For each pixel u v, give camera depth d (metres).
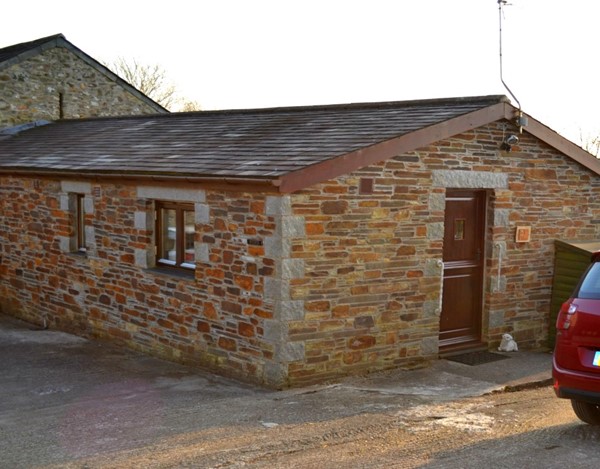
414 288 9.61
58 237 12.55
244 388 8.73
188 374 9.55
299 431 6.73
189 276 10.01
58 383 9.30
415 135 9.20
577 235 11.59
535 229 11.01
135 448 6.27
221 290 9.29
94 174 11.00
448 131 9.52
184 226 10.27
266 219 8.52
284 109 12.16
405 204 9.40
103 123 15.51
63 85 18.20
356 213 8.94
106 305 11.55
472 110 9.75
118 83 19.25
